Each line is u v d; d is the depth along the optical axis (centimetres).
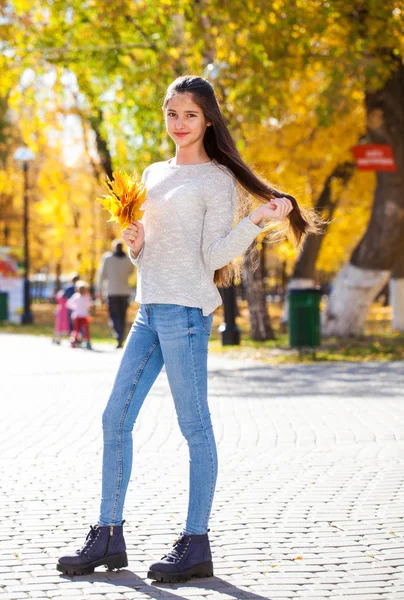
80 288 2155
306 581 485
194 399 499
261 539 562
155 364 511
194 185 492
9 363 1727
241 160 506
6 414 1078
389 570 503
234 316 2142
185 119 499
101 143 2845
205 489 499
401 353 1844
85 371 1572
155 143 2102
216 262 488
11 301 3862
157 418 1037
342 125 2602
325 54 2117
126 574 499
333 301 2333
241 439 911
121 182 496
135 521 604
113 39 2080
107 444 508
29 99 2281
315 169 2750
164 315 497
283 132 2612
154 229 499
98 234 4700
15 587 473
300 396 1231
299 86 2512
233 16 1919
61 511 626
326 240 3366
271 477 738
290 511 629
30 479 727
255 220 479
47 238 5344
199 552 491
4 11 2209
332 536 568
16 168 4744
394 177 2212
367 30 2038
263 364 1694
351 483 716
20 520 602
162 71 2027
